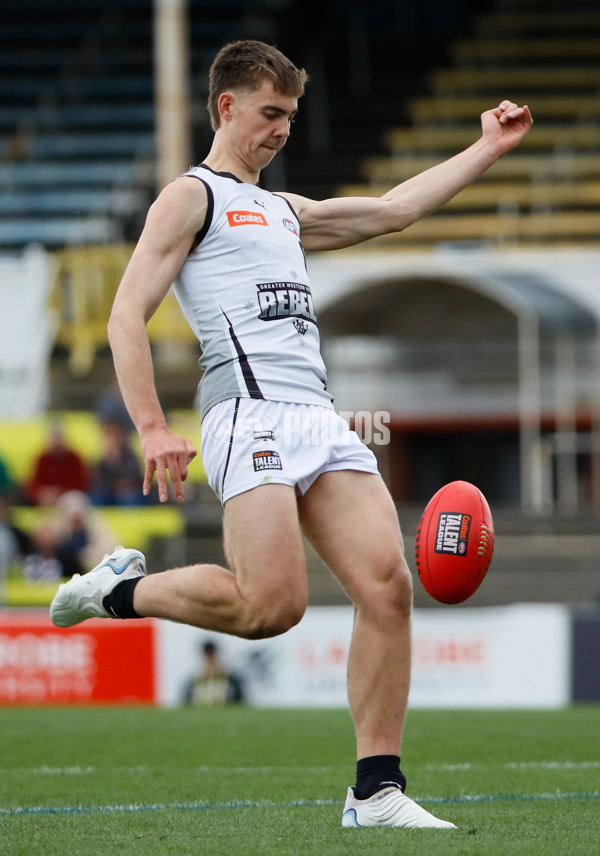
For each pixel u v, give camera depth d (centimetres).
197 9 8525
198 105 7806
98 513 5012
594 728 2620
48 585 4728
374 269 5469
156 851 1088
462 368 5938
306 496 1200
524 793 1580
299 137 7512
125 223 7075
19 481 5372
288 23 8562
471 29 8506
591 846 1090
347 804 1221
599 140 7188
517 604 4962
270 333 1187
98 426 5547
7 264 5947
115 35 8412
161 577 1198
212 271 1196
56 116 7819
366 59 8212
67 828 1262
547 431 5834
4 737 2466
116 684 3450
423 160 7281
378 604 1180
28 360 5822
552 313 5494
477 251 5897
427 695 3419
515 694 3412
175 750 2245
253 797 1580
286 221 1241
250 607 1145
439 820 1197
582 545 5228
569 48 8188
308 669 3422
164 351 5888
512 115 1362
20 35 8425
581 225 6481
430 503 1246
